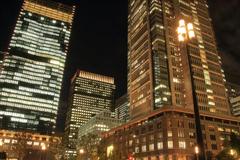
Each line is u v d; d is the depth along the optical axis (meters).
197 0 187.25
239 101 178.62
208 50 163.00
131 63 175.38
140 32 173.50
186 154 88.00
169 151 87.44
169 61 145.38
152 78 142.62
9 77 195.62
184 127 94.00
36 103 197.00
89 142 144.50
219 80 154.88
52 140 180.62
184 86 141.62
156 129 97.06
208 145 96.94
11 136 171.75
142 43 166.12
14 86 194.50
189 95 136.00
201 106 136.00
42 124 191.62
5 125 179.38
